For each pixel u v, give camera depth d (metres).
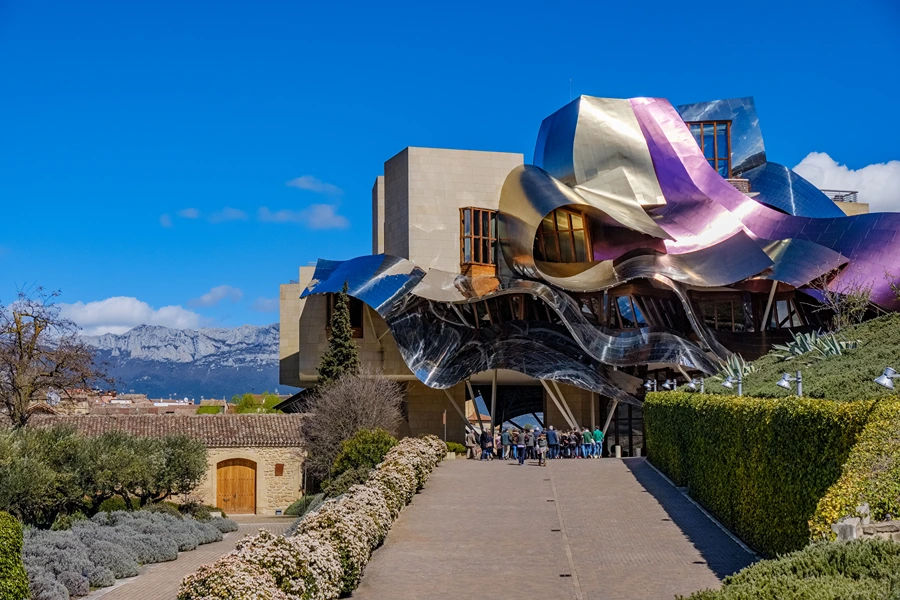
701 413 27.52
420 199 64.19
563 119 65.00
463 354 56.78
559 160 63.53
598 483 33.06
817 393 21.67
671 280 54.78
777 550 19.42
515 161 65.81
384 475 28.38
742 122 71.12
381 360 60.56
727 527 24.02
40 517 34.97
